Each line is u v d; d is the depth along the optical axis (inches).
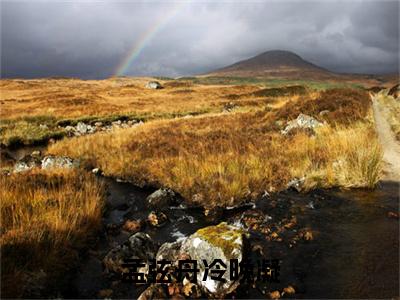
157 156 270.2
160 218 171.0
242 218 163.6
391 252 124.6
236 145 274.5
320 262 121.4
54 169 238.8
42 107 851.4
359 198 180.5
